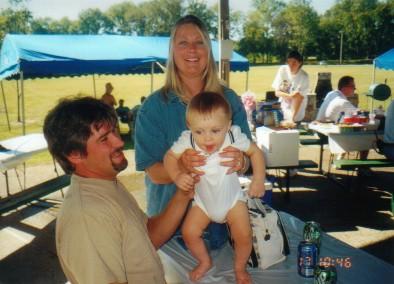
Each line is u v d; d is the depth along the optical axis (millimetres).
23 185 7145
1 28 63781
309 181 7008
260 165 2146
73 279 1341
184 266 2393
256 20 80312
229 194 2072
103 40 10516
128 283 1466
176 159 2076
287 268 2377
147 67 11555
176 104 2287
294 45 79938
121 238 1384
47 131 1376
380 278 2252
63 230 1290
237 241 2143
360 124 6477
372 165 5742
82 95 1510
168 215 1953
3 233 5059
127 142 11203
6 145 6105
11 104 22500
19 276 4000
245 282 2125
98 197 1359
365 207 5691
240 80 36906
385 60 11602
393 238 4656
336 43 77438
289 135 5746
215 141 1985
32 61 8062
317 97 12055
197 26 2234
